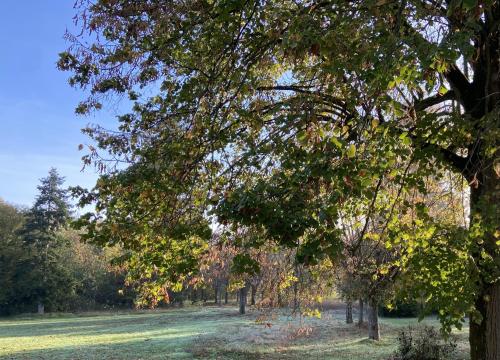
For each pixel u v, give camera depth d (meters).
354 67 5.54
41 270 63.78
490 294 8.16
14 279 63.31
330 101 7.68
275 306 14.01
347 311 32.50
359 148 6.07
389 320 34.88
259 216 5.52
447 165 8.23
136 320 46.34
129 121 8.20
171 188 7.62
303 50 5.86
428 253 7.80
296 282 12.34
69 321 49.41
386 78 5.08
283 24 6.70
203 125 7.62
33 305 63.69
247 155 6.70
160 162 7.62
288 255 10.97
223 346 23.27
